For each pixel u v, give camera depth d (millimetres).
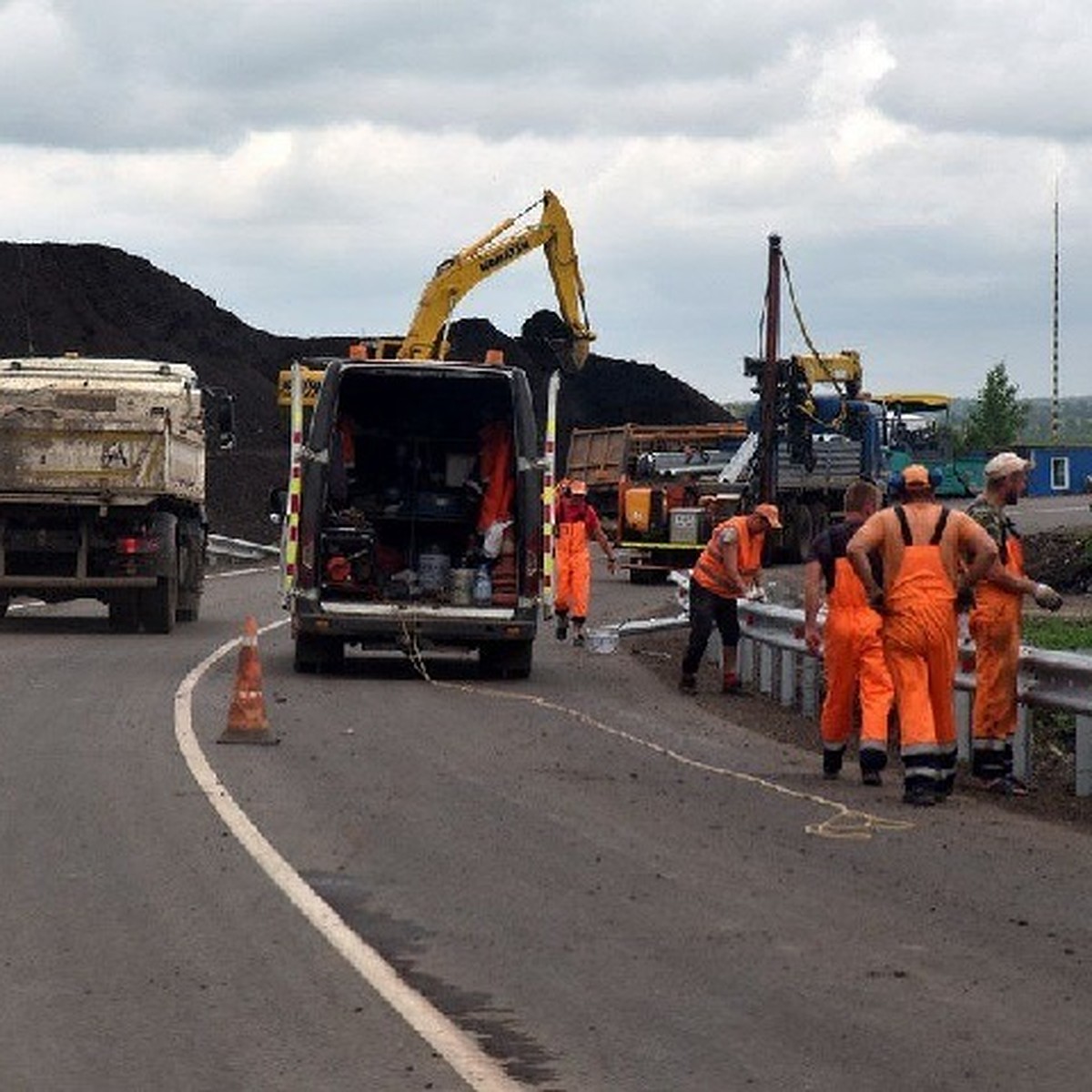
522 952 12094
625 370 100625
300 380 28875
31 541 35906
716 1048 10062
